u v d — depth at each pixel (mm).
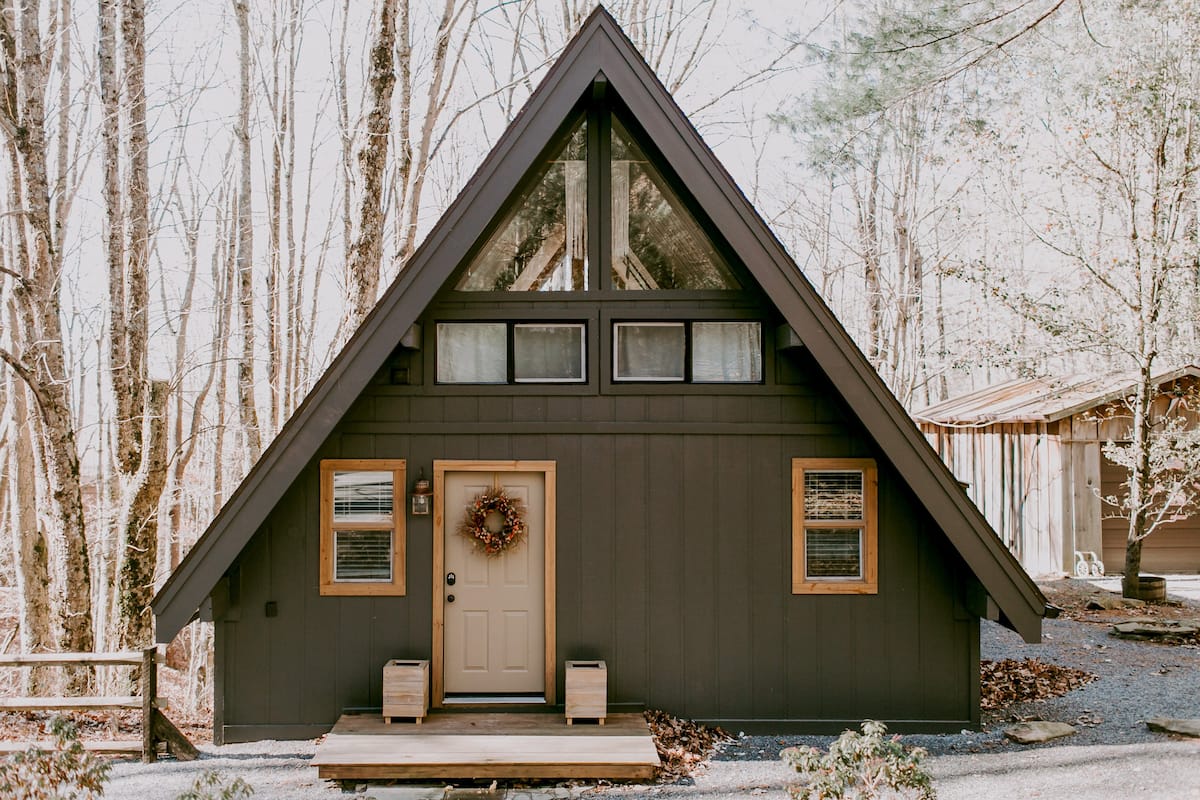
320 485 7664
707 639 7668
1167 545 15656
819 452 7742
